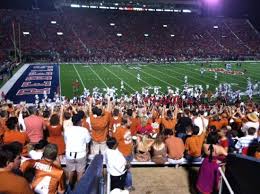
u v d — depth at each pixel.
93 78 38.66
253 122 9.02
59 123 6.97
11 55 56.06
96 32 67.94
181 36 72.38
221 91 30.25
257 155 5.96
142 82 36.72
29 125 6.98
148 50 65.06
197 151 7.12
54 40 62.22
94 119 7.04
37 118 7.07
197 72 45.31
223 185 4.50
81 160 5.97
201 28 76.38
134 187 6.38
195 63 56.97
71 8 77.56
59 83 35.19
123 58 59.00
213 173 5.35
